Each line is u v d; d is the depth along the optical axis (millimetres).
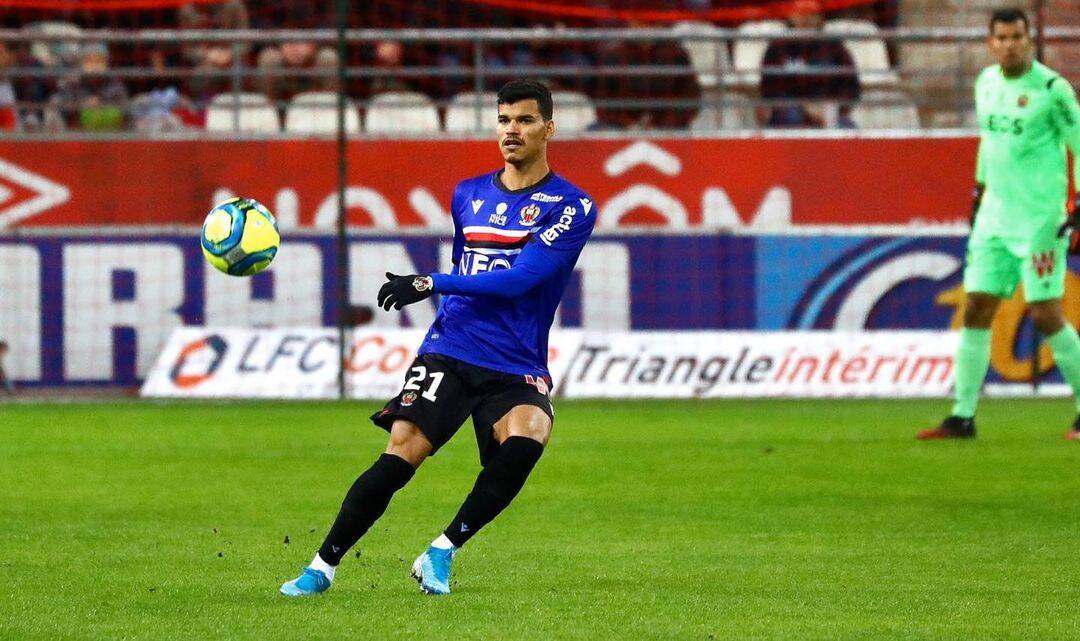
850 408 52062
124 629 19016
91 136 56062
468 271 21719
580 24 71250
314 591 21156
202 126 64688
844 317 56406
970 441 41812
